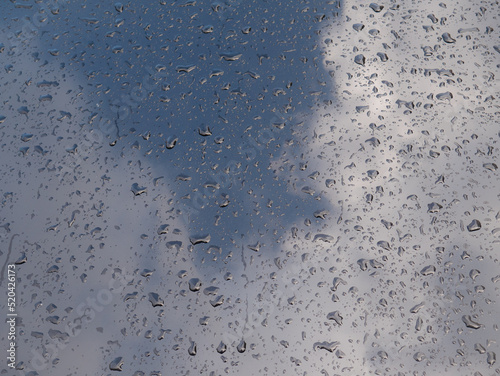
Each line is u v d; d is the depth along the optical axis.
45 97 0.54
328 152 0.52
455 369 0.47
